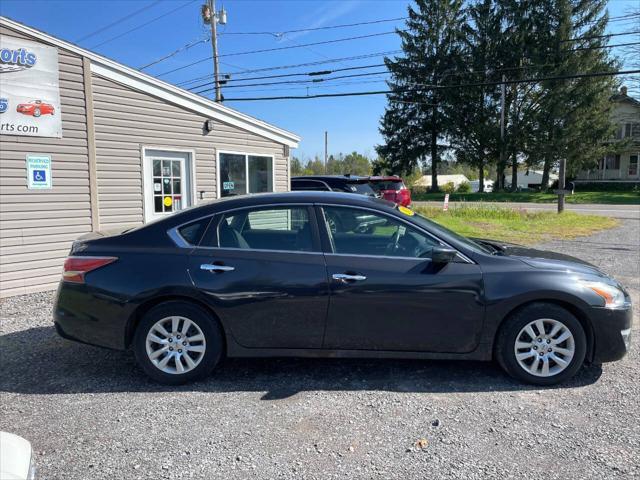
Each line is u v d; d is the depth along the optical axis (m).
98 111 8.08
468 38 39.25
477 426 3.32
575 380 4.06
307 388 3.94
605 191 40.25
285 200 4.15
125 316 3.95
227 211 4.15
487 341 3.93
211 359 4.01
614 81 34.84
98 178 8.16
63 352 4.82
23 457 1.91
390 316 3.90
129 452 3.03
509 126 37.75
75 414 3.53
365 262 3.94
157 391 3.92
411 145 43.97
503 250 4.50
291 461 2.93
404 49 41.81
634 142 38.44
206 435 3.23
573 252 10.54
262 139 11.20
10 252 7.14
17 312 6.29
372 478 2.76
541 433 3.22
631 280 7.77
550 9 35.16
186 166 9.67
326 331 3.94
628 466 2.84
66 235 7.77
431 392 3.85
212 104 9.96
